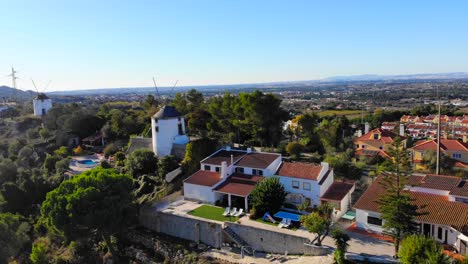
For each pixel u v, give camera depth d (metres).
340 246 36.00
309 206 51.09
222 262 42.53
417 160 71.25
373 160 69.25
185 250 46.16
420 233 39.31
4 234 46.75
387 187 42.47
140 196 59.28
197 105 97.38
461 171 63.59
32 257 46.84
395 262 34.53
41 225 56.75
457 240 36.22
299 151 74.56
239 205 53.25
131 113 117.75
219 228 46.34
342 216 47.91
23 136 114.69
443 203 41.78
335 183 54.94
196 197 57.09
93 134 106.44
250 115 77.38
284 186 53.47
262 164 57.47
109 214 46.22
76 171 75.12
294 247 41.66
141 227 53.97
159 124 73.31
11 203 62.59
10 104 186.75
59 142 102.44
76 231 46.06
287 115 81.62
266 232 43.81
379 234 42.31
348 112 194.62
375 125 135.62
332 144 82.19
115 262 47.97
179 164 67.31
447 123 128.50
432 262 27.67
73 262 48.94
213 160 61.97
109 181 49.31
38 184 66.69
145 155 68.81
